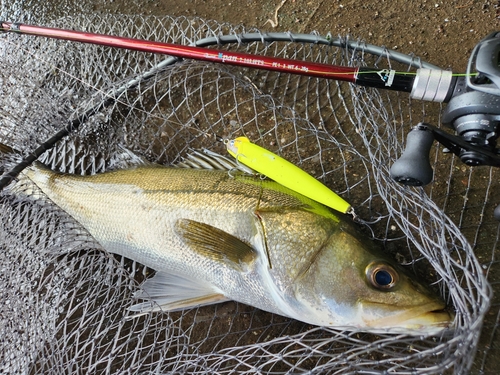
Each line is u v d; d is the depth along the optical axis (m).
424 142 0.31
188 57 0.40
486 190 0.44
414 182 0.31
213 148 0.50
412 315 0.33
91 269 0.43
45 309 0.41
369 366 0.38
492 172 0.44
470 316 0.29
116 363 0.40
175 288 0.43
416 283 0.34
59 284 0.42
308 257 0.36
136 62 0.51
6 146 0.47
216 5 0.53
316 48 0.48
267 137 0.49
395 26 0.49
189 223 0.40
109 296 0.42
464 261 0.41
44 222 0.44
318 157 0.47
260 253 0.38
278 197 0.39
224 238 0.38
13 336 0.40
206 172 0.41
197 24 0.53
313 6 0.51
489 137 0.29
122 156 0.47
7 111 0.51
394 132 0.42
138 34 0.52
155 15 0.54
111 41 0.42
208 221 0.39
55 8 0.57
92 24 0.54
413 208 0.42
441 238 0.35
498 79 0.27
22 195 0.44
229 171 0.41
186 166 0.45
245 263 0.38
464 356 0.27
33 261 0.43
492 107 0.28
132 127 0.51
